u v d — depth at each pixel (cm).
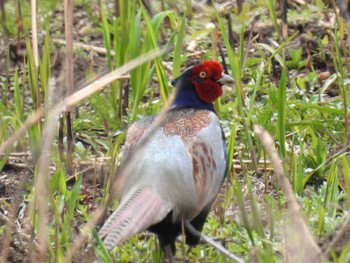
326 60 1398
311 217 991
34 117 697
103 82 666
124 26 1219
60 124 1147
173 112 987
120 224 851
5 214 1048
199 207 930
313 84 1347
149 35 1181
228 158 1042
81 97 663
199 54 1438
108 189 967
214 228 1002
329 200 1030
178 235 951
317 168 1102
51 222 1001
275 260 868
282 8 1425
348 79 1324
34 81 1098
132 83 1208
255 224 850
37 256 941
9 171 1146
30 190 1045
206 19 1464
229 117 1240
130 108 1281
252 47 1441
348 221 812
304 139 1205
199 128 949
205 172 932
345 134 1158
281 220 978
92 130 1252
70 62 1056
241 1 1420
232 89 1311
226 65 1353
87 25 1491
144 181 891
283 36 1434
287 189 697
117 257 960
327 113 1240
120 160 1062
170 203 888
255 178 1127
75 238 983
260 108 1241
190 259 970
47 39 1105
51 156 1041
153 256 937
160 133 932
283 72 1049
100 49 1428
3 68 1405
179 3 1495
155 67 1194
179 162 907
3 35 1427
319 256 714
